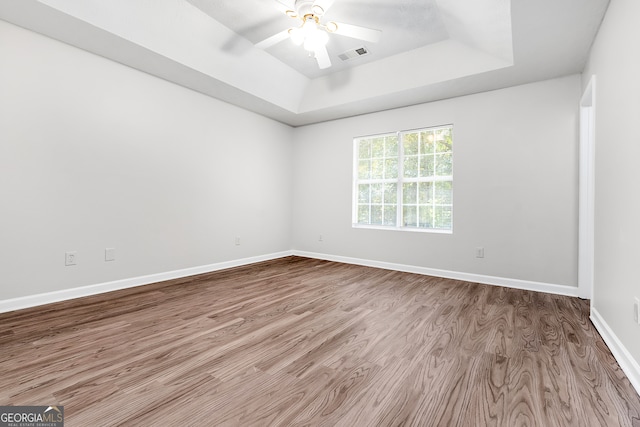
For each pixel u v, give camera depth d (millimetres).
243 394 1445
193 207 3850
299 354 1845
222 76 3520
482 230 3652
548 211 3283
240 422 1257
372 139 4641
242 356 1812
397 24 2980
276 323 2328
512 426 1244
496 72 3121
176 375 1599
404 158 4332
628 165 1691
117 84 3102
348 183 4781
